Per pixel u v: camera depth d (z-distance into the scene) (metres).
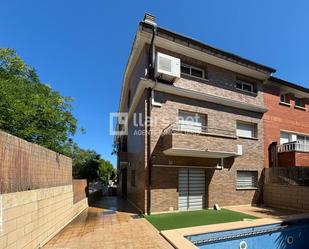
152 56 12.42
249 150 14.85
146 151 11.65
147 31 12.02
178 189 12.16
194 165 12.71
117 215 11.05
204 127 13.49
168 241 6.72
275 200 14.01
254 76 16.02
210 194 12.91
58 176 8.48
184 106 12.94
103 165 35.78
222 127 13.99
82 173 30.52
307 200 12.19
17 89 10.08
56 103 11.37
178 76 12.22
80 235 7.48
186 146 11.14
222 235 7.75
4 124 8.55
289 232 9.09
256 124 15.53
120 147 24.09
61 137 11.18
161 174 11.74
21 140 5.37
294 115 17.88
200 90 13.62
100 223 9.27
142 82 11.85
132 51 13.84
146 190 11.30
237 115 14.77
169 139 11.17
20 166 5.29
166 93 12.55
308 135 18.45
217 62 14.36
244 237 8.05
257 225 8.53
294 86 17.83
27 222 5.42
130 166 16.89
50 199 7.20
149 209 11.16
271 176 14.61
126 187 19.81
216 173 13.34
